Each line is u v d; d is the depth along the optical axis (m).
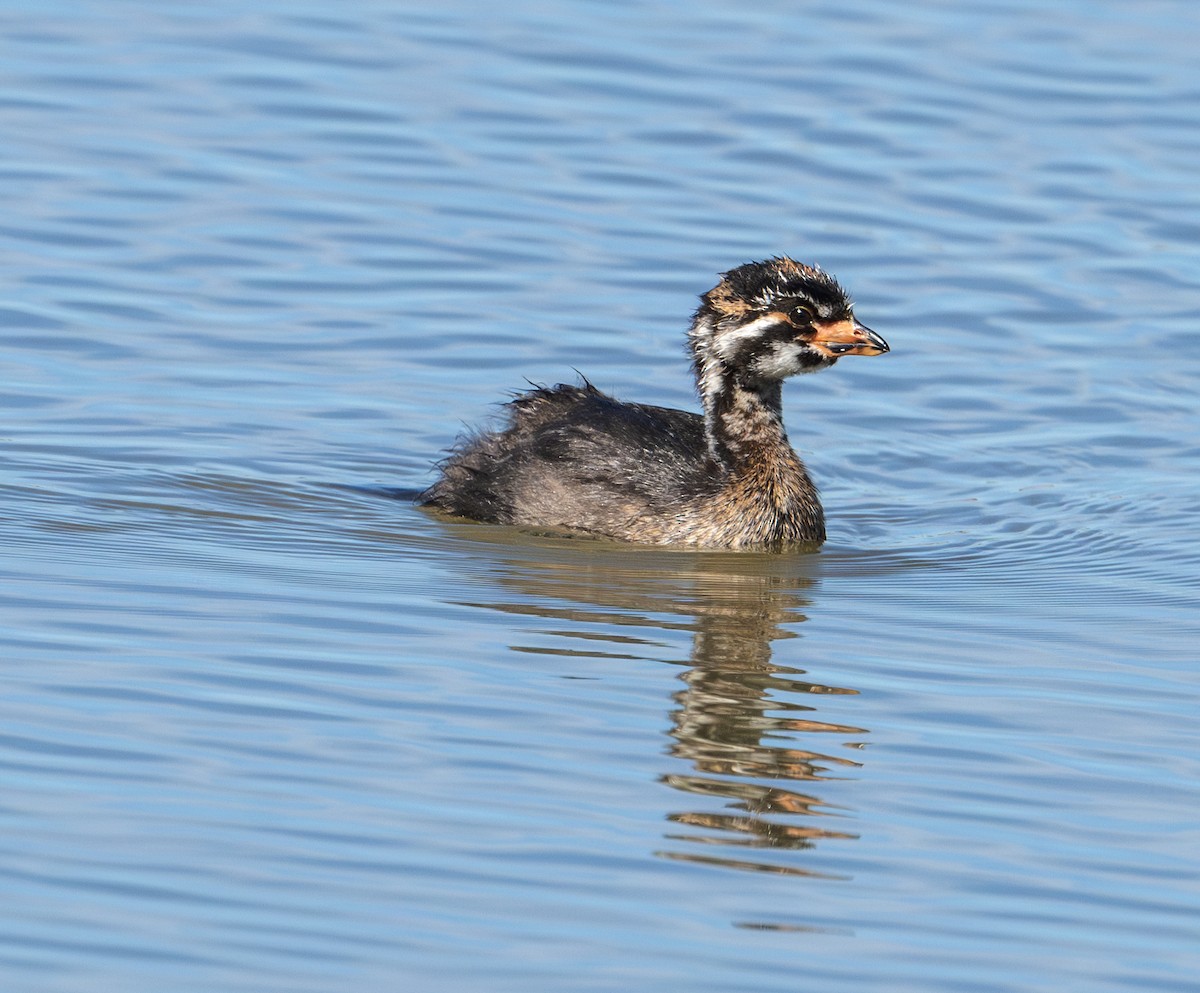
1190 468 20.12
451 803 12.44
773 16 30.89
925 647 15.51
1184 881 11.84
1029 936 11.16
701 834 12.18
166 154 25.91
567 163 26.19
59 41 28.98
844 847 12.10
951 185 25.95
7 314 22.05
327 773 12.77
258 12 30.39
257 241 23.98
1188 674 15.01
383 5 30.88
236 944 10.76
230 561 16.91
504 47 29.45
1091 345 22.61
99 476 18.80
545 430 19.02
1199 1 31.61
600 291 23.27
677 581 17.08
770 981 10.62
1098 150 26.94
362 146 26.39
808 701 14.28
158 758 12.88
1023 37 30.30
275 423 20.33
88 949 10.66
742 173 26.09
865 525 19.03
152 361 21.39
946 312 23.20
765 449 18.64
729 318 18.80
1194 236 24.86
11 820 11.96
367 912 11.13
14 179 25.03
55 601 15.66
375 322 22.48
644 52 29.41
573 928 11.05
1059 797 12.87
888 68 29.11
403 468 19.75
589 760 13.15
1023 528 18.81
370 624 15.49
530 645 15.17
